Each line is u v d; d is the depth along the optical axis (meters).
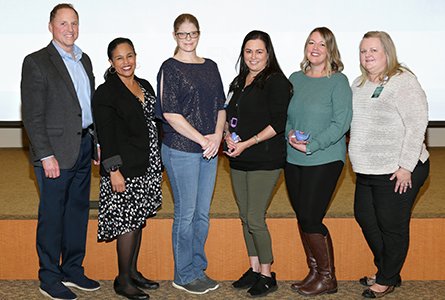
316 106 3.17
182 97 3.18
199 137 3.18
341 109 3.14
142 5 4.97
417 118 3.07
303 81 3.25
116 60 3.16
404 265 3.71
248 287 3.54
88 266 3.73
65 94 3.18
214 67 3.28
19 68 4.99
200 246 3.47
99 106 3.17
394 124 3.13
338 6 4.93
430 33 4.92
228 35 4.99
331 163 3.21
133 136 3.22
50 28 3.22
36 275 3.73
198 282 3.48
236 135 3.23
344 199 4.05
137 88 3.28
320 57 3.16
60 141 3.20
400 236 3.27
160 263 3.72
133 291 3.39
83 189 3.43
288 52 5.00
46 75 3.13
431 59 4.95
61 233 3.37
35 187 4.41
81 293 3.50
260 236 3.36
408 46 4.94
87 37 4.99
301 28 4.96
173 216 3.70
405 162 3.09
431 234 3.67
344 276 3.72
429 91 4.98
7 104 5.04
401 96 3.08
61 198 3.29
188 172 3.25
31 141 3.15
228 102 3.32
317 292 3.43
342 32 4.95
